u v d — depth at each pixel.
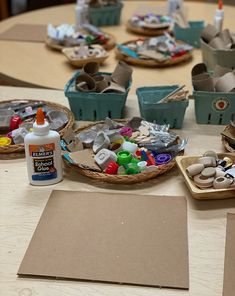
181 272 0.81
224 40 1.71
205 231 0.92
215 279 0.80
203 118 1.36
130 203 1.00
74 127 1.34
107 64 1.88
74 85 1.39
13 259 0.85
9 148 1.17
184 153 1.19
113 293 0.77
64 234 0.91
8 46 2.10
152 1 2.86
